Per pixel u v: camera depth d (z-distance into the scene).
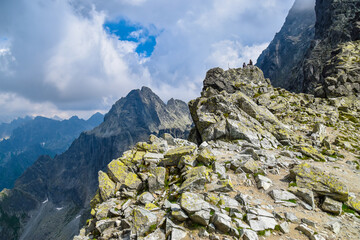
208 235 10.33
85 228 16.20
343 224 11.84
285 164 20.36
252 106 35.91
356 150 27.70
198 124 35.44
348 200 13.81
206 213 11.12
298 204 13.59
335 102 52.25
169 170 19.20
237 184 16.19
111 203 16.72
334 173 20.41
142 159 21.56
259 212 12.04
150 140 27.20
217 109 36.44
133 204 15.82
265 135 30.09
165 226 11.23
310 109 47.50
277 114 44.62
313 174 15.71
